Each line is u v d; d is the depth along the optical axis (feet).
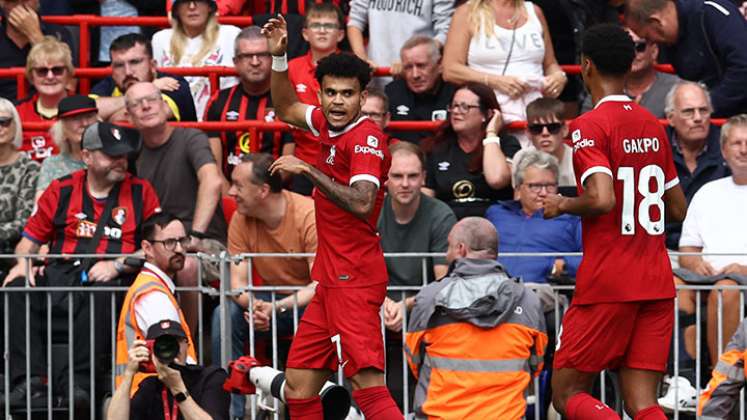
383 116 84.89
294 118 61.00
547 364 71.56
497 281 65.21
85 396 71.15
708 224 79.05
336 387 61.87
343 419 62.54
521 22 91.15
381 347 59.47
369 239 59.21
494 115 83.92
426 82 89.40
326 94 58.34
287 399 61.67
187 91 91.56
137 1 106.93
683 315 71.15
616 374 69.51
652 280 59.57
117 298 71.56
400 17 96.78
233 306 71.97
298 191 86.07
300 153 86.28
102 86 93.91
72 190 77.41
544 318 67.10
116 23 97.71
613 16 97.40
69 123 82.84
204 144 83.61
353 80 58.18
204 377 65.36
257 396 70.18
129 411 63.77
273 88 60.75
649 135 59.82
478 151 83.66
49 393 70.49
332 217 59.06
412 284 75.66
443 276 70.54
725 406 66.59
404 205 76.59
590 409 59.52
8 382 70.64
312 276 60.54
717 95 89.56
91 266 72.23
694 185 83.66
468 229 66.54
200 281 70.28
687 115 82.89
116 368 69.72
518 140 86.99
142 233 72.84
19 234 82.12
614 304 59.47
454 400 64.90
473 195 83.30
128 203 77.25
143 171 83.30
